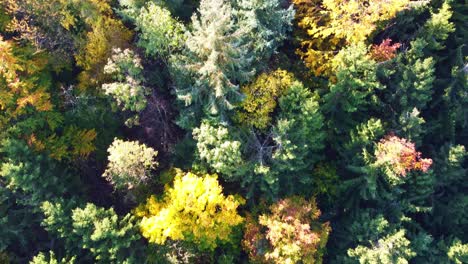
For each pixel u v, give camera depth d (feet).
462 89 86.43
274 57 81.20
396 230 76.79
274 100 73.67
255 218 75.87
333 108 79.41
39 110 72.23
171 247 70.85
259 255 73.67
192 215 70.23
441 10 81.35
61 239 73.97
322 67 81.41
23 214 74.23
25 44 75.25
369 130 76.23
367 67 73.82
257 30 73.20
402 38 87.66
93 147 78.38
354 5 74.74
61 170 77.41
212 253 75.82
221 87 65.05
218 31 61.16
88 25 77.30
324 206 85.87
